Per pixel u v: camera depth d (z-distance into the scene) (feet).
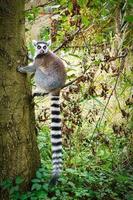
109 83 26.81
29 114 20.79
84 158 24.85
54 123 20.61
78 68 30.12
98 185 22.80
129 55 26.91
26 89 20.45
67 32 24.53
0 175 20.13
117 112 27.55
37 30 31.17
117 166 25.30
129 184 23.47
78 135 25.16
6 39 19.34
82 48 25.79
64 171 22.86
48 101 28.37
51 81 21.91
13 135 20.06
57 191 20.62
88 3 24.21
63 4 24.36
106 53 23.34
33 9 24.77
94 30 25.91
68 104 23.24
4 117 19.76
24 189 20.48
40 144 25.26
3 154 20.01
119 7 25.96
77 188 21.65
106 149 26.27
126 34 26.37
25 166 20.59
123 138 26.73
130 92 26.78
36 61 22.70
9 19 19.26
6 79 19.57
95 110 25.11
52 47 25.72
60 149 20.16
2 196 20.08
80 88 22.70
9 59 19.51
